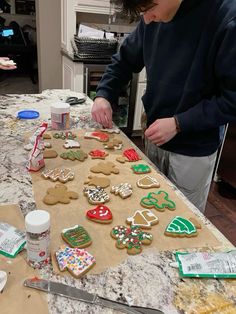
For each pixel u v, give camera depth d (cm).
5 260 64
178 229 75
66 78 306
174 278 63
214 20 96
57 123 127
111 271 64
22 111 140
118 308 56
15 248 66
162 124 104
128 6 80
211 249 71
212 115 99
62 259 64
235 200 250
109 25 318
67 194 86
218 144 124
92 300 57
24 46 484
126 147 119
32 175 96
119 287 60
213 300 58
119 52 141
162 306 57
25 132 123
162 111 121
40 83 338
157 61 117
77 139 121
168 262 67
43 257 63
